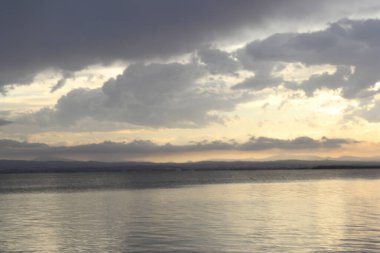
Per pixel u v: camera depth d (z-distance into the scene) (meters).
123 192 105.31
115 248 31.83
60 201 80.44
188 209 58.75
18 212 59.53
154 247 31.81
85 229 41.12
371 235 35.44
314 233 36.59
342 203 64.44
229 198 78.38
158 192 101.88
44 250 31.55
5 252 30.97
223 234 36.62
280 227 40.03
